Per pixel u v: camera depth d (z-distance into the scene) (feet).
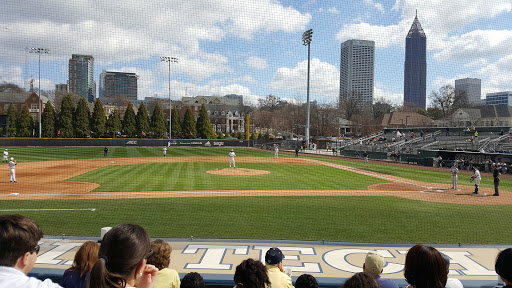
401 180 81.51
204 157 140.26
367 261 13.65
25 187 64.75
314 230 36.37
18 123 210.18
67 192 59.82
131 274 7.72
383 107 299.79
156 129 233.35
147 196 56.34
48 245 27.76
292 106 298.97
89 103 308.40
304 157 152.46
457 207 50.24
